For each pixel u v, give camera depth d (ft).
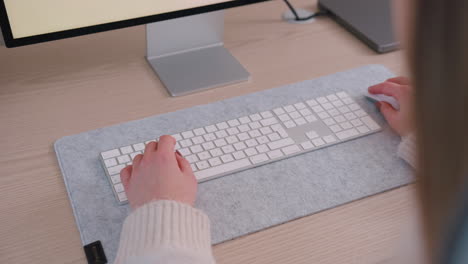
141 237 1.89
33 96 2.91
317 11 3.76
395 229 2.15
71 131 2.67
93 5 2.65
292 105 2.82
